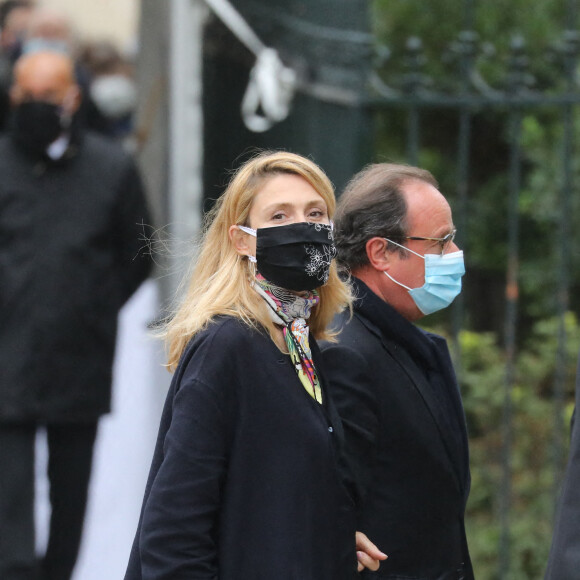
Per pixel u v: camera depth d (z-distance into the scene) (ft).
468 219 91.56
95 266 58.13
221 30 65.00
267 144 62.80
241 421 29.32
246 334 29.89
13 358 56.44
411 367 35.32
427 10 90.63
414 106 59.31
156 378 68.85
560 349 57.31
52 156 57.62
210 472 28.91
